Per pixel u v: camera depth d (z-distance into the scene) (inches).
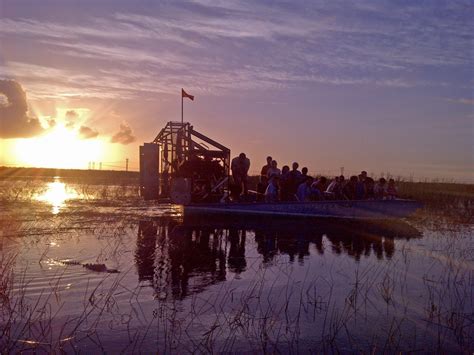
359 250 568.1
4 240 549.0
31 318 316.5
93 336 292.7
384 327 321.7
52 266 438.9
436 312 351.3
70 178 2234.3
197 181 854.5
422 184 1485.0
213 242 591.5
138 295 368.2
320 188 877.2
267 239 626.8
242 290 390.3
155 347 280.7
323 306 358.0
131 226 690.8
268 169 893.8
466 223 836.6
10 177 2287.2
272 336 301.6
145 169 1035.3
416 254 550.6
